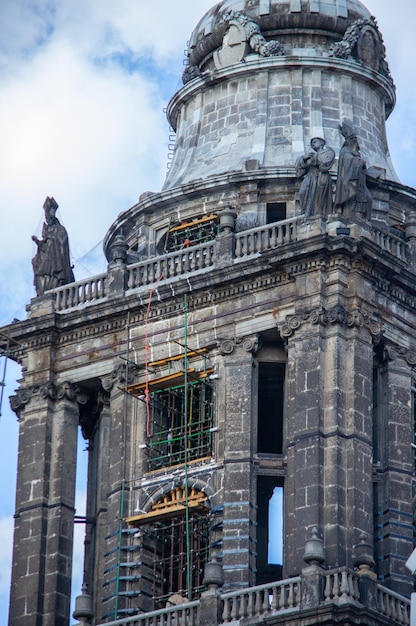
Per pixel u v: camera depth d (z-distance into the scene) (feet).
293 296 625.00
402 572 608.60
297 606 577.43
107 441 647.97
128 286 654.53
